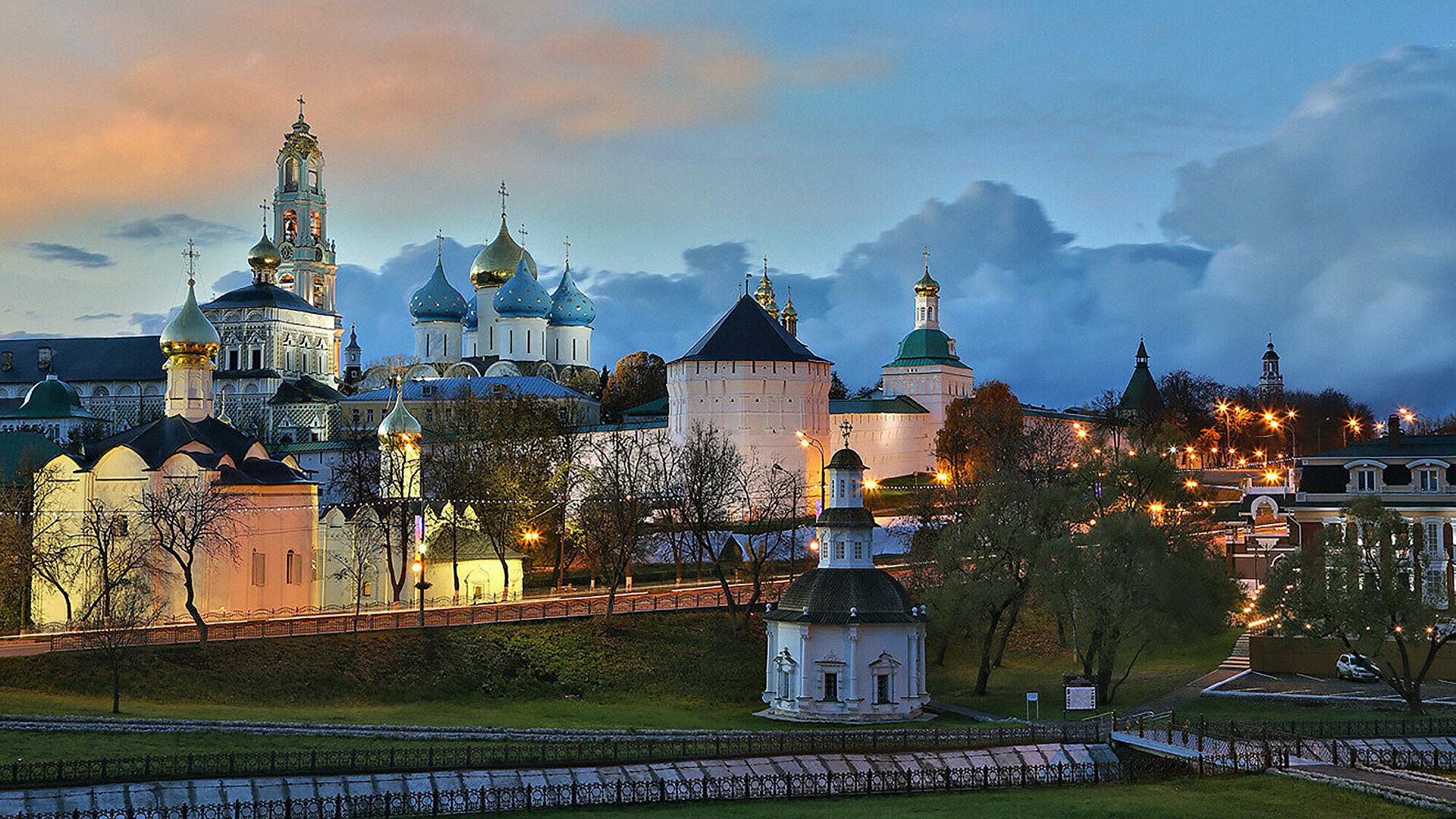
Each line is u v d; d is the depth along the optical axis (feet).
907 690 333.42
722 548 515.50
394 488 498.69
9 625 404.16
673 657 384.27
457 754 257.75
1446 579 396.57
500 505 527.81
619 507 482.28
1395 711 310.04
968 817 223.92
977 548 370.53
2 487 448.24
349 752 247.91
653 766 254.27
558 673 368.68
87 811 214.69
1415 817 222.69
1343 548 328.70
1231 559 462.60
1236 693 331.57
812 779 249.14
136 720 272.51
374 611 425.28
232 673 329.93
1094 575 331.36
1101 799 239.30
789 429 625.00
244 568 412.16
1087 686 305.12
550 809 232.32
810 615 334.65
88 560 397.80
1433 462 412.98
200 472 406.21
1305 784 244.42
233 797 228.22
